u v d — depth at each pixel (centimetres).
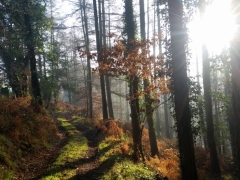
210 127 1486
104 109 2031
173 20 793
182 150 777
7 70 1327
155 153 1332
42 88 2397
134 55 929
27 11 1492
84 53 990
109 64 940
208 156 1714
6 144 911
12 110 1192
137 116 1066
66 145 1297
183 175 773
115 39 989
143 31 1450
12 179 742
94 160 1039
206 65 1459
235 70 546
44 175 805
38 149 1103
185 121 777
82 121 2369
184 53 792
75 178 782
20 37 1460
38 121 1393
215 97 1370
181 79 785
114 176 781
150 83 1032
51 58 1889
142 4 1455
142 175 798
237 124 544
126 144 1227
